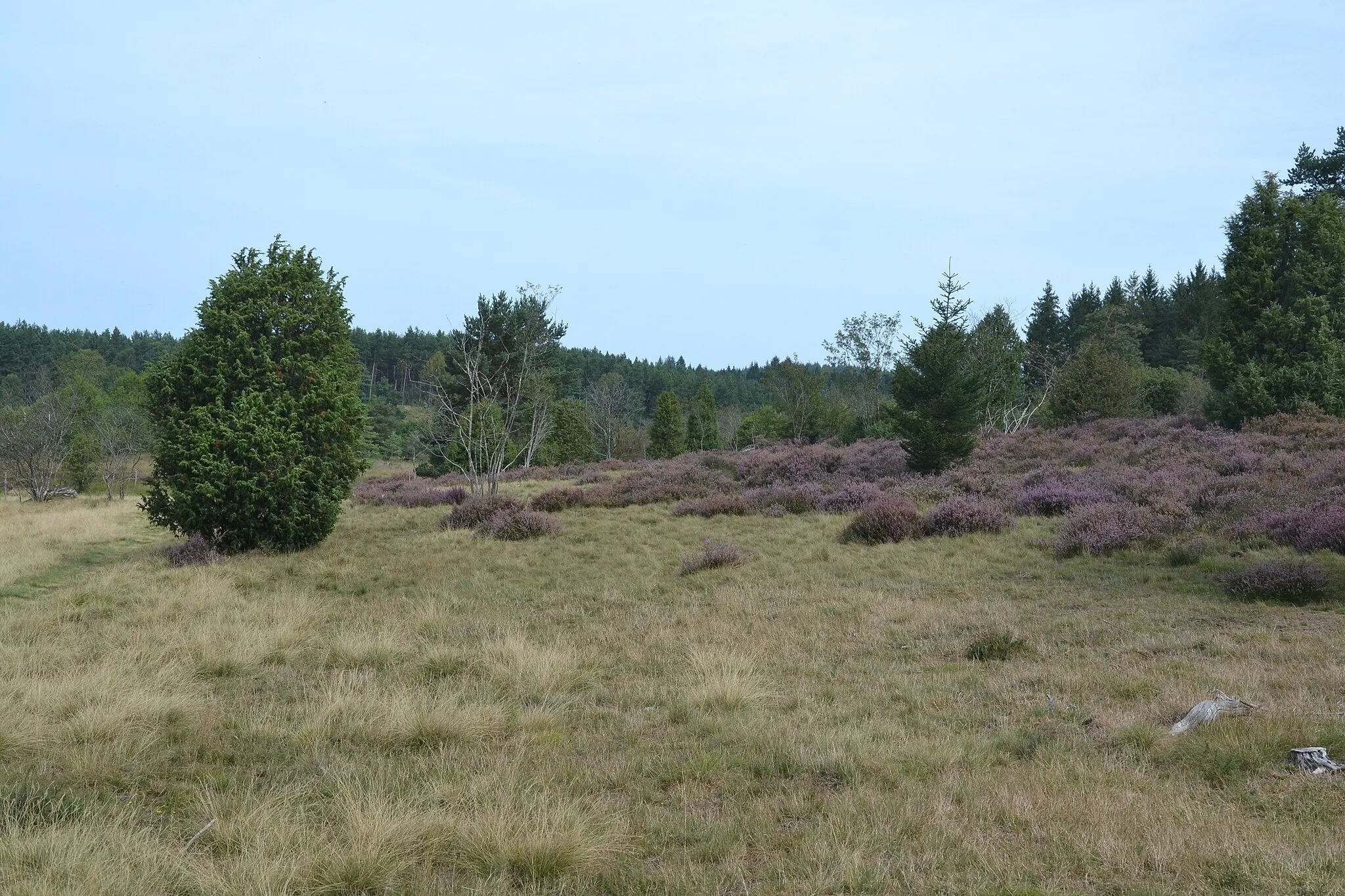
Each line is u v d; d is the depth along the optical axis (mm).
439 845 4500
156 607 11664
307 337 18422
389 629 10297
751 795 5258
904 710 6949
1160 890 3764
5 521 25297
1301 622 9047
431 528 21188
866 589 12133
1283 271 27547
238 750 6230
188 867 4203
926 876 4012
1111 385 33719
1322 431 22281
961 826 4566
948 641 9234
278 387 17766
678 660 8773
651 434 56250
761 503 22344
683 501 23297
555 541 18000
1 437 39750
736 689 7242
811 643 9344
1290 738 5559
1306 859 3990
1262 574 10398
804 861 4211
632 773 5668
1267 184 27906
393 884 4094
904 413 26484
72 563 17344
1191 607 10102
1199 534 14133
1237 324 27641
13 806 4887
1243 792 4930
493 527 18844
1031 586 11961
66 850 4211
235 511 16938
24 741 6219
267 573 14961
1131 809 4688
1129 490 18203
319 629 10742
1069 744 5871
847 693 7496
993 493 20812
